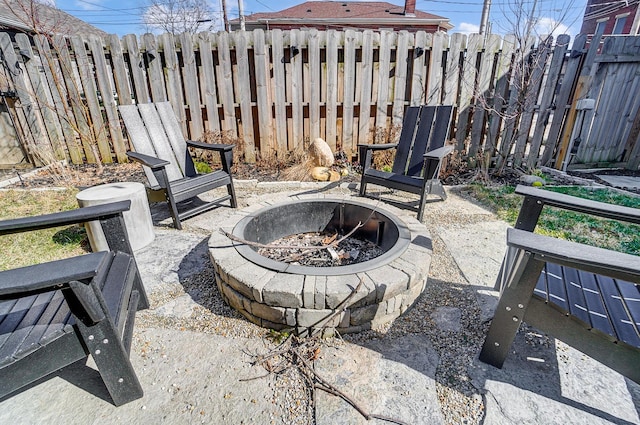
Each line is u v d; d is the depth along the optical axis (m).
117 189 2.36
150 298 1.82
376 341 1.51
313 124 4.40
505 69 4.09
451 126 4.48
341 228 2.56
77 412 1.16
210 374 1.32
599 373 1.32
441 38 4.01
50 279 0.86
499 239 2.57
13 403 1.18
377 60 4.21
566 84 4.02
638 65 3.97
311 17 16.16
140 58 4.14
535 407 1.17
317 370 1.34
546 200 1.48
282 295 1.43
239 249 1.77
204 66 4.11
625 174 4.28
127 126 2.83
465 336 1.53
